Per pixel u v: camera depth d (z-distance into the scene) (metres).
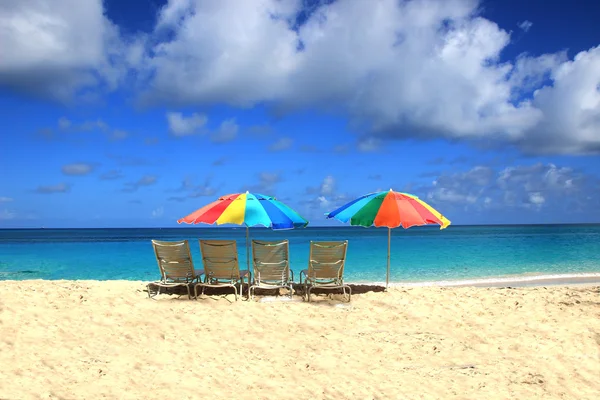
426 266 15.98
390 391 4.08
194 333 5.54
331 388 4.14
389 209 7.07
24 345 4.91
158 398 3.86
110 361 4.61
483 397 3.99
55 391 3.89
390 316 6.38
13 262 18.22
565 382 4.32
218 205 7.05
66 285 7.86
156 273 14.62
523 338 5.48
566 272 14.31
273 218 6.81
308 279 7.29
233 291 7.81
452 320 6.20
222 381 4.24
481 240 37.09
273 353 4.98
